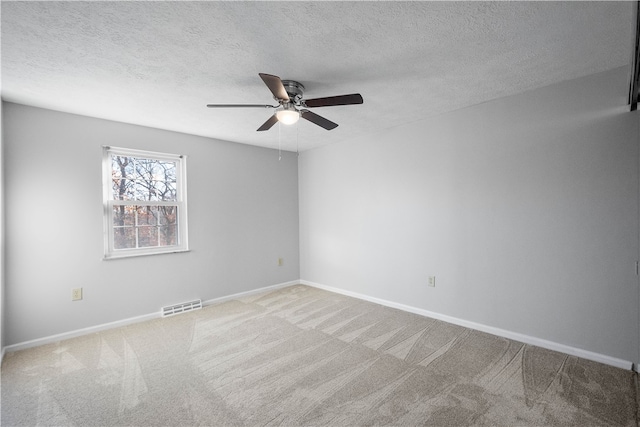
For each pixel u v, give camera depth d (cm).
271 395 197
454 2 145
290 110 223
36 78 219
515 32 172
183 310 360
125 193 330
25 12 145
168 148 354
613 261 222
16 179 264
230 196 410
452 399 189
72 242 292
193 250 374
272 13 151
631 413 173
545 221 252
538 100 253
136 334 296
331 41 178
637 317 213
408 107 294
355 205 410
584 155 233
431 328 300
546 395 191
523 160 263
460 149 303
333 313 350
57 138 285
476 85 245
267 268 452
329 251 449
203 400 192
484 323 291
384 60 201
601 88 224
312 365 233
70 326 289
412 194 346
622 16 158
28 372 227
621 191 219
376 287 388
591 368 220
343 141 422
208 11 148
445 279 319
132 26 159
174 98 259
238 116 305
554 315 249
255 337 286
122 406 187
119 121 318
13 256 262
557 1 146
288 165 482
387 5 146
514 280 270
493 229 282
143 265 336
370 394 196
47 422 174
